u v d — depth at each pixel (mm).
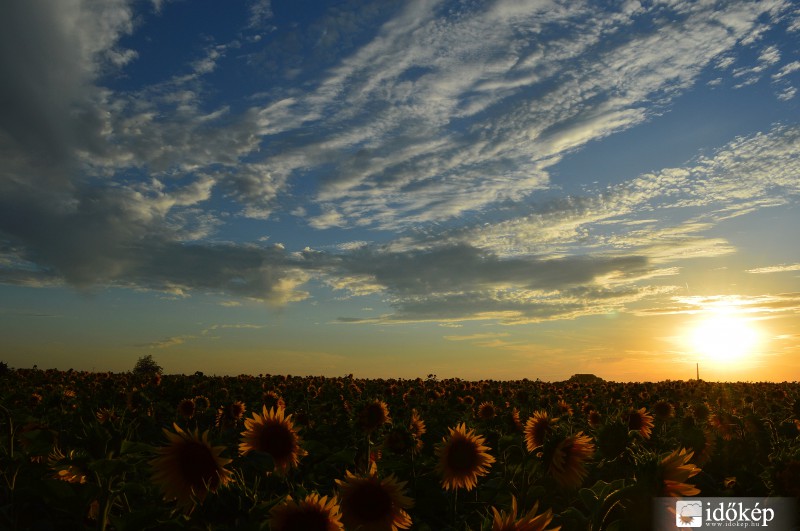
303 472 7789
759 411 19000
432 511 7238
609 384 32188
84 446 4410
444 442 6922
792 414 12680
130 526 4074
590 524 3938
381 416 9125
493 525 3387
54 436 5742
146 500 5285
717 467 9891
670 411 14016
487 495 7496
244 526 3711
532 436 7250
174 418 13039
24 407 11234
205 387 21453
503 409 18375
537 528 3354
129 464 4156
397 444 8297
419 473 7992
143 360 34000
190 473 4227
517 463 7199
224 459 4195
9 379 20719
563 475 5898
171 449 4258
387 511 4590
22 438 6090
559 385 31453
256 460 5176
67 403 12297
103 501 4164
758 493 7418
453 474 6801
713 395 25812
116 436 4445
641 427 10055
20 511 5125
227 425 10805
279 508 3773
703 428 11594
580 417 16812
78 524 4527
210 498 4688
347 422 11695
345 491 4629
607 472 7117
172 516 4422
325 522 3760
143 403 14422
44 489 4332
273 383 23891
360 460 8031
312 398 19094
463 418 13180
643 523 3736
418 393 22359
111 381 20953
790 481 4852
